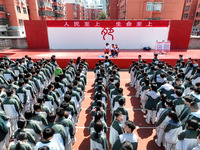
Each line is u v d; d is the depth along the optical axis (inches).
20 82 206.4
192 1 1790.1
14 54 624.7
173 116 138.3
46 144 109.9
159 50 628.7
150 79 275.7
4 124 146.9
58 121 140.1
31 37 728.3
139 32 721.6
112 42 740.7
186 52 664.4
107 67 358.6
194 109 142.3
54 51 692.7
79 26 703.1
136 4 1184.8
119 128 130.1
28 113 139.8
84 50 717.9
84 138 199.2
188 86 236.5
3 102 179.6
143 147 182.4
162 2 1194.6
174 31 705.0
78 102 213.6
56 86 224.5
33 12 1584.6
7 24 1258.6
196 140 119.1
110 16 1916.8
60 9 2234.3
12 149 111.4
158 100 202.4
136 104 286.5
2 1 1212.5
